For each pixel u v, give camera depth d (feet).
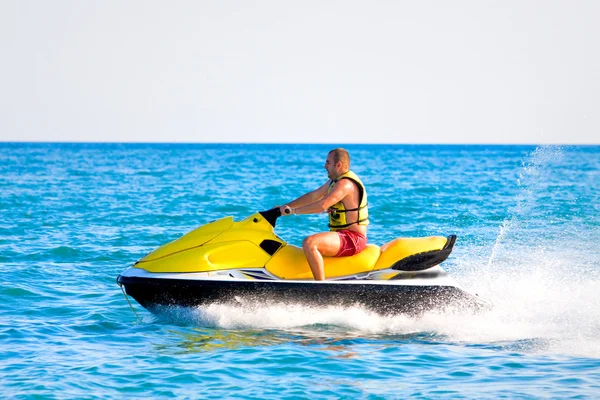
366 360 51.44
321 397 43.86
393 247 62.08
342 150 62.49
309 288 59.31
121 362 50.67
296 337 57.41
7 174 320.50
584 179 272.92
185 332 59.06
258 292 59.31
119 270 85.97
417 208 158.20
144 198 188.44
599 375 47.88
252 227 62.44
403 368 49.60
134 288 60.39
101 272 84.48
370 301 59.88
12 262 89.10
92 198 187.01
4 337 57.00
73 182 262.47
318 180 283.18
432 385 46.01
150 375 47.73
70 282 78.64
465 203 170.71
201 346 54.90
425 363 50.80
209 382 46.47
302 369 49.21
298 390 45.01
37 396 43.52
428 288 60.13
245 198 190.29
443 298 60.23
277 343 55.67
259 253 61.52
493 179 284.20
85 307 67.77
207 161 551.59
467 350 54.24
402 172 358.23
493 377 47.62
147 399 43.32
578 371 48.80
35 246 101.81
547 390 44.91
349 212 61.72
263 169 399.44
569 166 405.18
